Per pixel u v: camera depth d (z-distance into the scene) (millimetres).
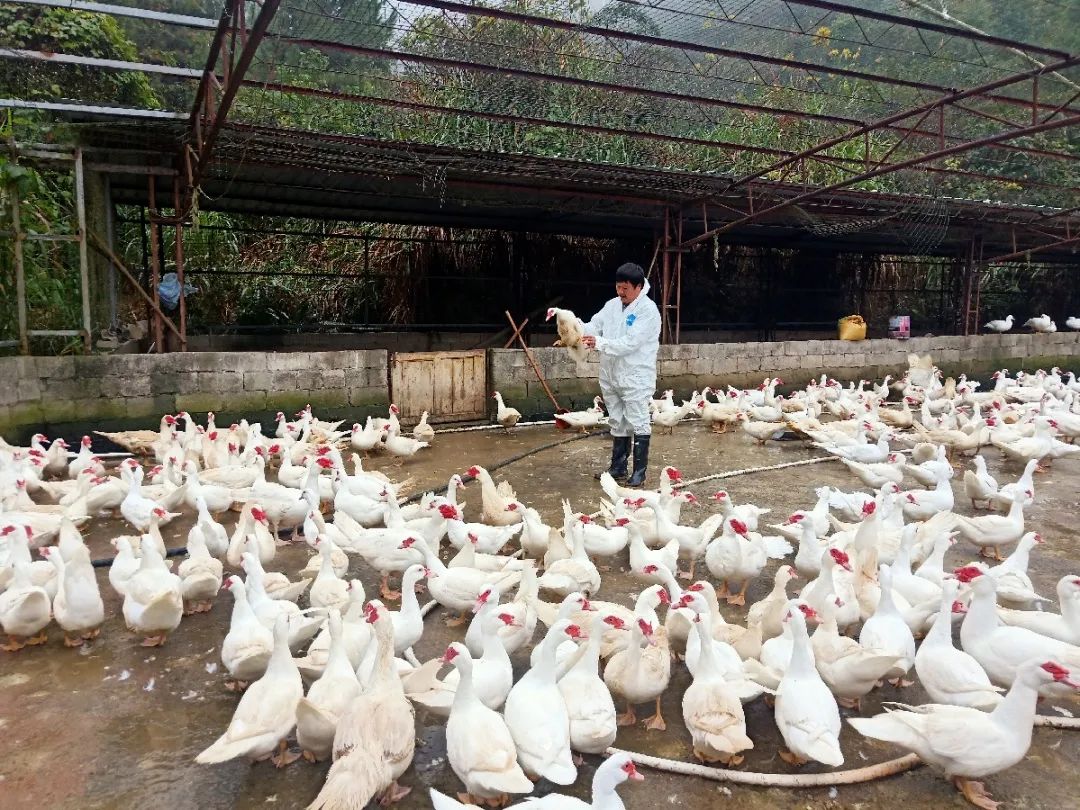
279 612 4520
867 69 16469
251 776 3648
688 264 20969
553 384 13625
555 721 3490
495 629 4074
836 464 10352
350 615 4488
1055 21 16922
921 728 3477
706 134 17125
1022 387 15367
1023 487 7410
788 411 13367
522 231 17703
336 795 2982
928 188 16766
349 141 10422
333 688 3756
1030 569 6441
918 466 8375
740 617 5523
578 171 12352
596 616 3945
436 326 18219
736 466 10188
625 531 6254
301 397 11734
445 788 3605
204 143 9109
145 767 3703
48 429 10117
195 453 8891
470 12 8578
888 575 4543
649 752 3906
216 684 4512
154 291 11812
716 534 7133
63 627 4875
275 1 5668
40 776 3617
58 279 11555
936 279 24891
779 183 13812
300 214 15109
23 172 9812
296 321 18719
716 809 3455
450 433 12289
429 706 3703
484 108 14359
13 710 4191
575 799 3078
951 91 11117
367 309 18062
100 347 11648
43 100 10414
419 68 12492
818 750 3398
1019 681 3400
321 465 7316
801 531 6102
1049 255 22406
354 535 5895
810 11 15094
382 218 15844
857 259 23094
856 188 16703
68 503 7117
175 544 6820
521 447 11172
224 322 18141
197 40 12039
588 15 12852
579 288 19641
